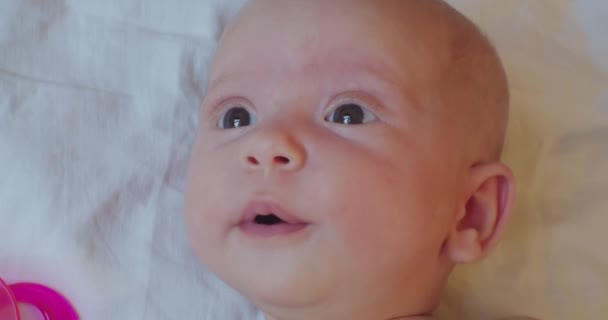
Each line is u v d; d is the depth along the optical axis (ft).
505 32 3.41
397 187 2.42
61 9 3.25
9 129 3.06
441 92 2.61
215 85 2.77
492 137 2.84
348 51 2.54
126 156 3.16
